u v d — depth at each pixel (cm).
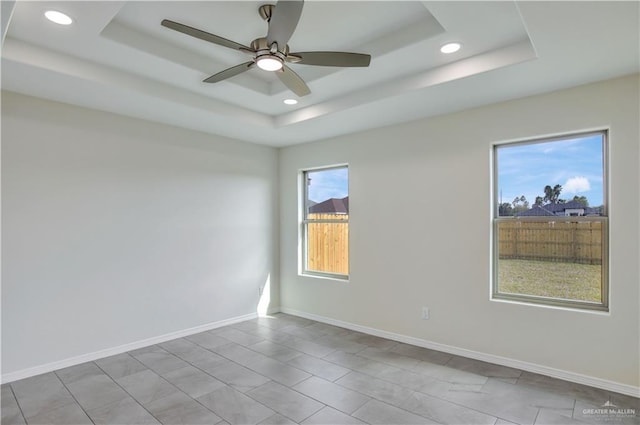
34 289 318
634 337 273
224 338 414
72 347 338
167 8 232
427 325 382
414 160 392
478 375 313
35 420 247
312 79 319
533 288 328
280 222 533
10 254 307
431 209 379
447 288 368
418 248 388
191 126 414
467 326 354
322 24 250
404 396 278
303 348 382
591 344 289
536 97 315
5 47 243
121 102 332
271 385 298
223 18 242
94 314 353
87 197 349
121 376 314
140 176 386
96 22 226
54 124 330
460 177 359
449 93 310
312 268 509
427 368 329
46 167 325
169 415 254
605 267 294
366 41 273
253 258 499
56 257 330
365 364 340
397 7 232
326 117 379
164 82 322
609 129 283
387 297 414
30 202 317
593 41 222
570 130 298
